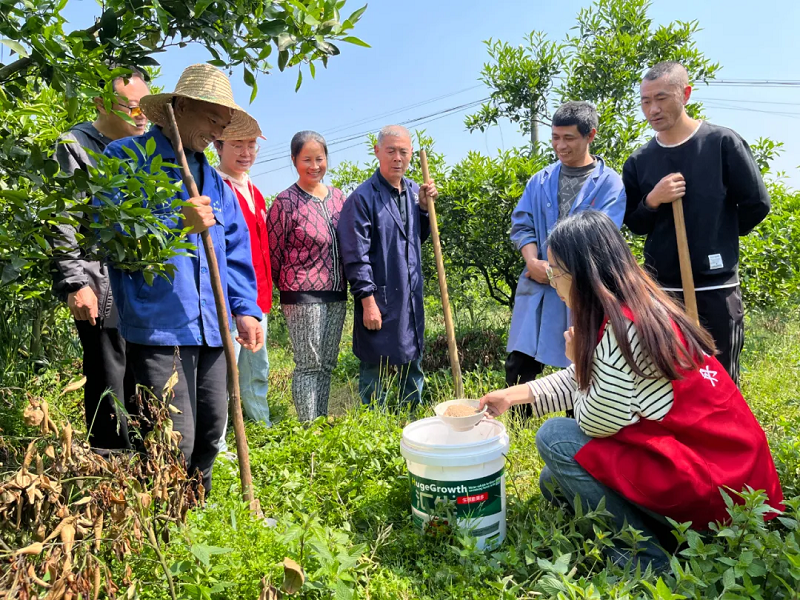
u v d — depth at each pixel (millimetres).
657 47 7547
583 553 2498
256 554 2131
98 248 2137
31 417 1727
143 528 1857
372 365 4730
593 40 7848
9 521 1715
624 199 4023
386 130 4555
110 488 1822
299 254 4480
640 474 2336
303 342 4512
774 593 2039
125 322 2664
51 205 1980
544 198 4297
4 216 1989
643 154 4035
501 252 6641
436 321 9500
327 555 1992
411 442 2701
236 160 4359
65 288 2828
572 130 4098
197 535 2188
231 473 3121
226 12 1968
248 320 3014
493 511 2668
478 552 2410
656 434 2340
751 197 3756
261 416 4664
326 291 4535
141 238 2051
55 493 1728
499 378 5641
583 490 2506
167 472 2008
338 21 2035
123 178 1915
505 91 7711
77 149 3002
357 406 4824
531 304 4297
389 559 2537
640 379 2320
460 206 6480
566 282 2482
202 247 2762
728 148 3719
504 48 7691
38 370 3863
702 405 2316
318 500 3021
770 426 3920
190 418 2703
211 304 2791
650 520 2525
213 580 1949
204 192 2859
